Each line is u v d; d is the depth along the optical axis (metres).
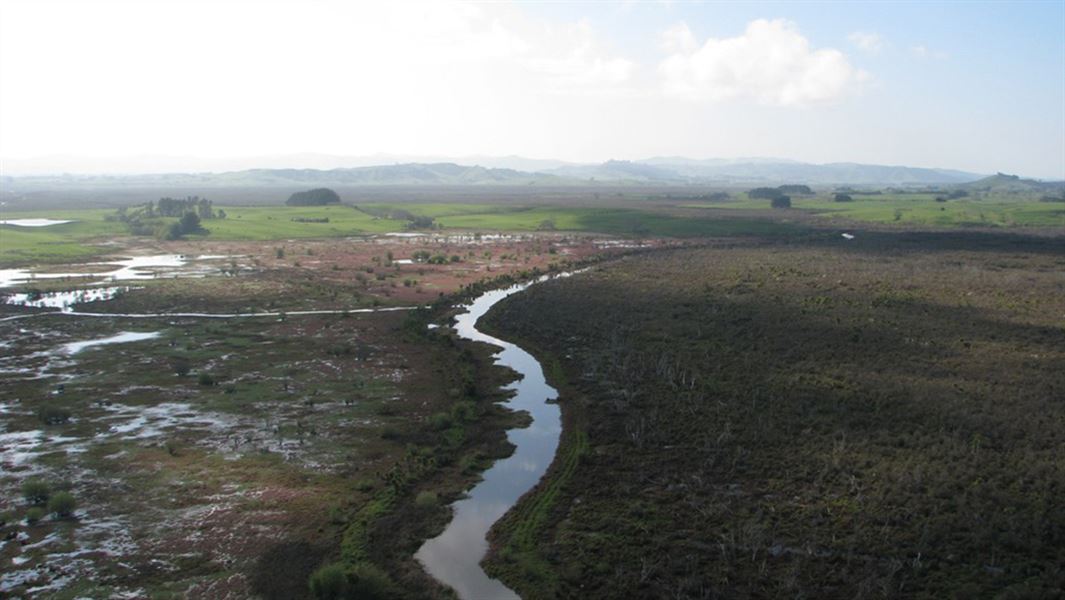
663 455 47.62
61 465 46.34
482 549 37.12
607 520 39.34
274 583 33.69
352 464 47.28
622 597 32.78
